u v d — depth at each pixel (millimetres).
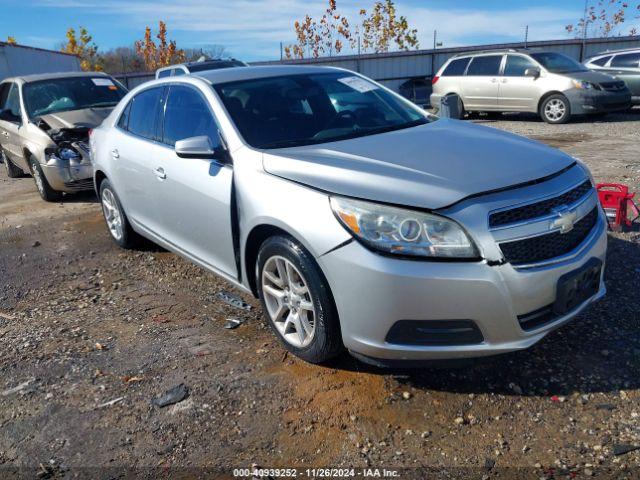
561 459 2469
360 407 2879
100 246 5859
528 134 11609
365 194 2748
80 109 8430
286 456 2600
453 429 2693
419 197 2666
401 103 4406
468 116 15586
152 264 5203
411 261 2621
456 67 14570
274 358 3383
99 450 2721
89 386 3229
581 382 2961
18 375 3395
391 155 3127
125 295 4539
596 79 12586
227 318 3969
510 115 15312
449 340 2670
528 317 2713
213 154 3576
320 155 3229
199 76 4273
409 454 2561
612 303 3748
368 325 2734
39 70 18250
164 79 4656
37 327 4027
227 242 3652
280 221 3018
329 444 2652
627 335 3359
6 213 7652
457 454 2541
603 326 3473
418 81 23047
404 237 2629
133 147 4723
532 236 2666
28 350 3682
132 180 4781
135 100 5023
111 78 9375
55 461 2670
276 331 3412
